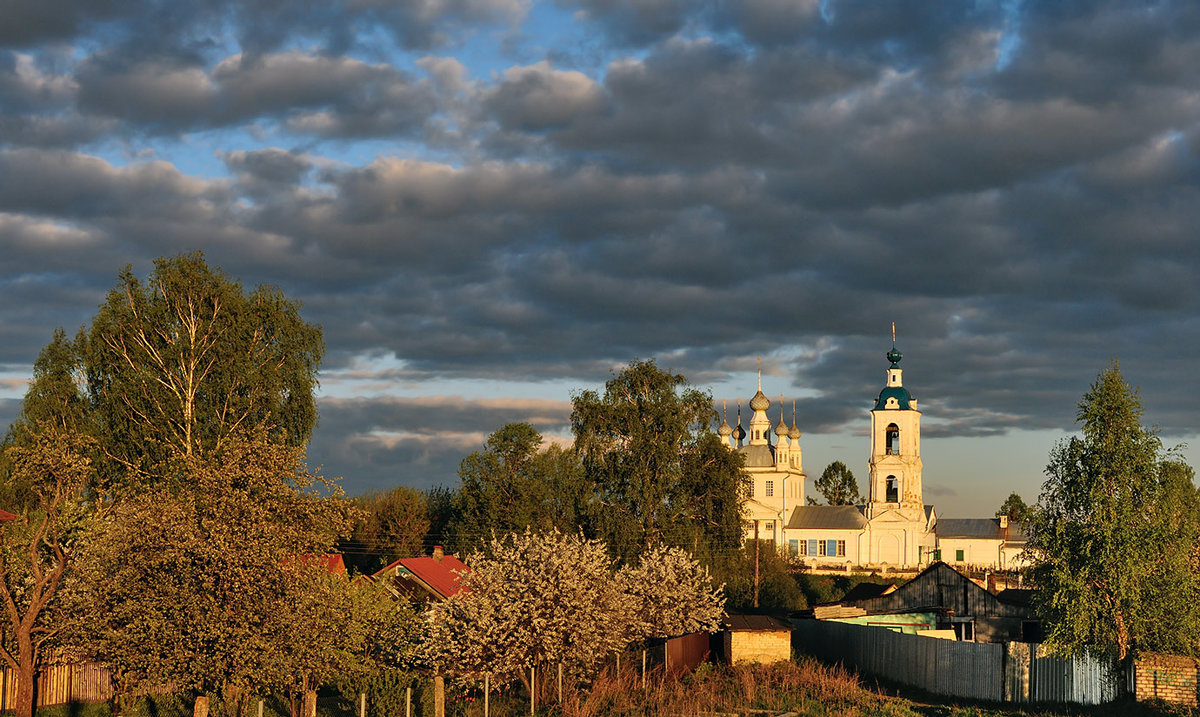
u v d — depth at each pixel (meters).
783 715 34.31
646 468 68.50
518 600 37.84
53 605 30.95
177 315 51.69
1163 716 34.19
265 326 53.38
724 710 35.59
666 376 70.88
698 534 70.38
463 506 91.62
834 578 116.44
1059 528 37.78
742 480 72.06
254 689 27.17
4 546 31.86
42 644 31.94
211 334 51.59
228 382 50.75
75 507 31.12
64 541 32.12
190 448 47.84
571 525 79.31
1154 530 36.47
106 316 51.16
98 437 49.34
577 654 38.06
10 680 35.81
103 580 25.17
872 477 143.00
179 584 25.19
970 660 40.78
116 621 25.16
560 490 86.88
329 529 27.39
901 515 140.38
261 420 51.25
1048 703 37.88
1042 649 38.31
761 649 51.38
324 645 28.03
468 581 39.84
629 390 71.88
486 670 37.31
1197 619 36.34
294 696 33.81
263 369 51.62
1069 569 37.38
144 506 25.39
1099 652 36.84
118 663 25.30
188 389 50.16
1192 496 37.47
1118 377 38.09
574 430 72.00
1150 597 36.38
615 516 67.38
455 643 37.44
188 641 24.81
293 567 26.36
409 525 90.81
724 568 73.75
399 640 39.09
